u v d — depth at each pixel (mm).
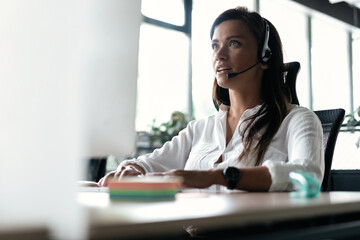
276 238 525
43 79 404
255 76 1385
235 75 1368
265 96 1369
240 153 1301
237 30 1370
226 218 510
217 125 1416
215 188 1210
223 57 1381
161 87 5184
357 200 714
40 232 373
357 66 7543
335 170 2955
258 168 1014
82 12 413
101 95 671
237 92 1396
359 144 3738
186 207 585
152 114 5059
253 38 1374
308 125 1228
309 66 6863
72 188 374
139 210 544
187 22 5461
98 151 678
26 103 399
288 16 6520
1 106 399
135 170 1233
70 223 370
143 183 698
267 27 1396
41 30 411
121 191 705
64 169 378
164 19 5270
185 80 5434
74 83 401
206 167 1360
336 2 6988
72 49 406
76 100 396
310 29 6926
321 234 572
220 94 1509
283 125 1307
